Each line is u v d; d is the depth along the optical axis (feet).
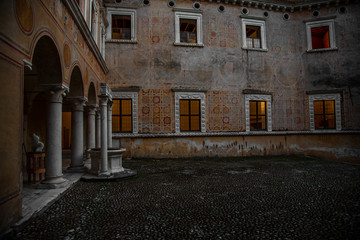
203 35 52.80
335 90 54.60
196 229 13.46
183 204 18.11
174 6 51.96
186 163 42.06
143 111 49.32
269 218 15.20
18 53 14.14
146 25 50.83
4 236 12.07
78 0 29.01
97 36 41.32
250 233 12.94
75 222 14.53
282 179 28.02
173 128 49.90
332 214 15.94
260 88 54.75
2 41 12.55
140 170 34.19
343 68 55.36
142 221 14.69
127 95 49.06
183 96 50.62
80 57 28.48
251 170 34.68
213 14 53.67
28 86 35.19
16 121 13.82
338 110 54.34
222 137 51.62
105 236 12.59
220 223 14.37
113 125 48.78
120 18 51.60
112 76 49.32
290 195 20.77
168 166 38.37
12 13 13.47
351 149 53.21
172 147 49.37
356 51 55.26
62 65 21.99
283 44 56.95
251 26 56.44
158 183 25.49
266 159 48.06
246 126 53.06
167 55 51.03
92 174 28.40
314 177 29.40
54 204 17.95
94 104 38.37
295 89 56.39
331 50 55.93
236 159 47.98
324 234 12.84
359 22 55.62
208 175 30.45
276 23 57.06
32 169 23.68
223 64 53.31
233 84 53.42
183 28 57.62
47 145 22.00
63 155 49.11
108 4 49.60
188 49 52.01
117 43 49.90
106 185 24.38
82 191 21.90
